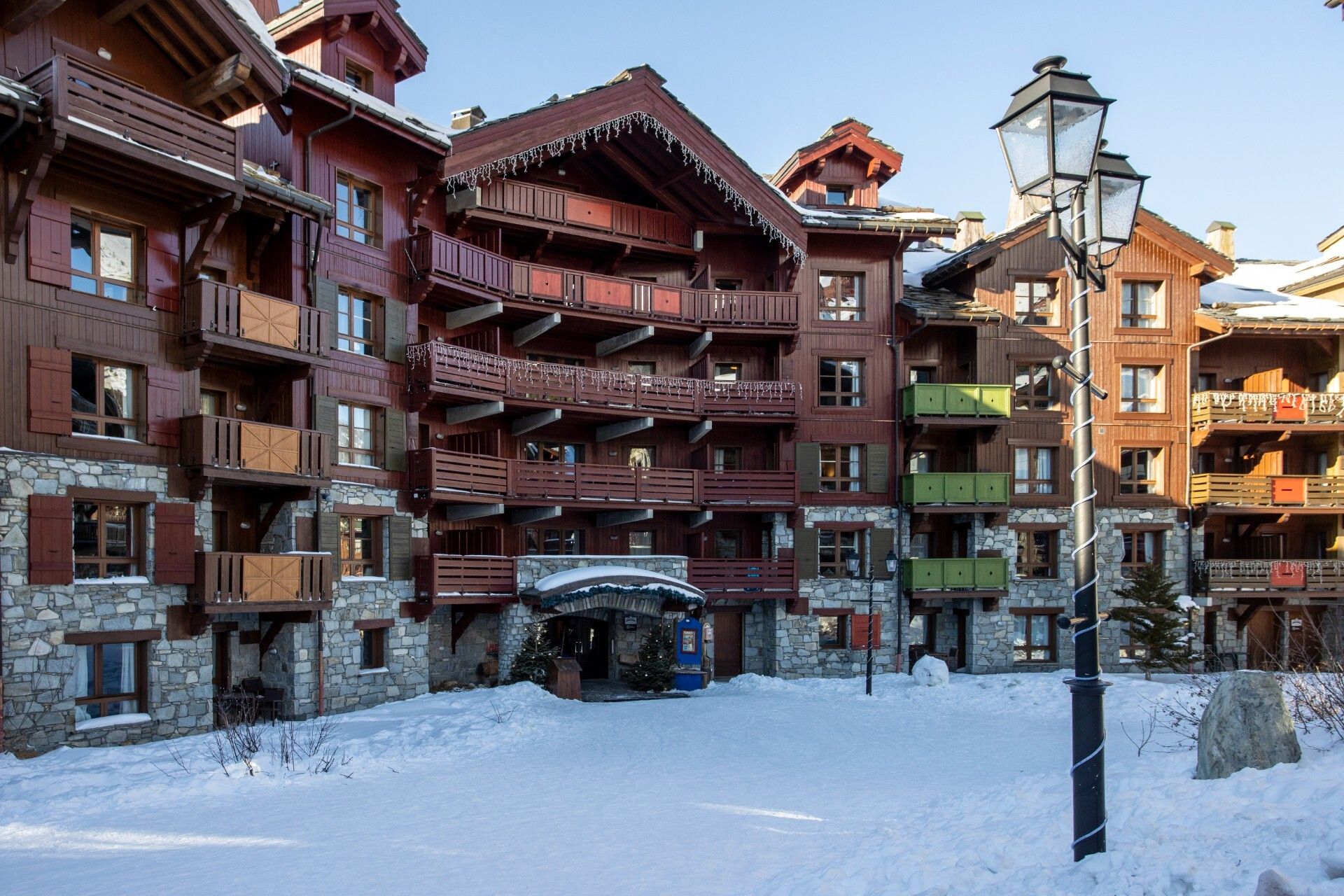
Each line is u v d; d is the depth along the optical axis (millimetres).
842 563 33188
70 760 15609
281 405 21906
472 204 27562
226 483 20734
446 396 26109
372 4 25344
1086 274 7852
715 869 9508
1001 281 34188
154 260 19141
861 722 21375
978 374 33625
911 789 13688
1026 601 33531
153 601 18594
